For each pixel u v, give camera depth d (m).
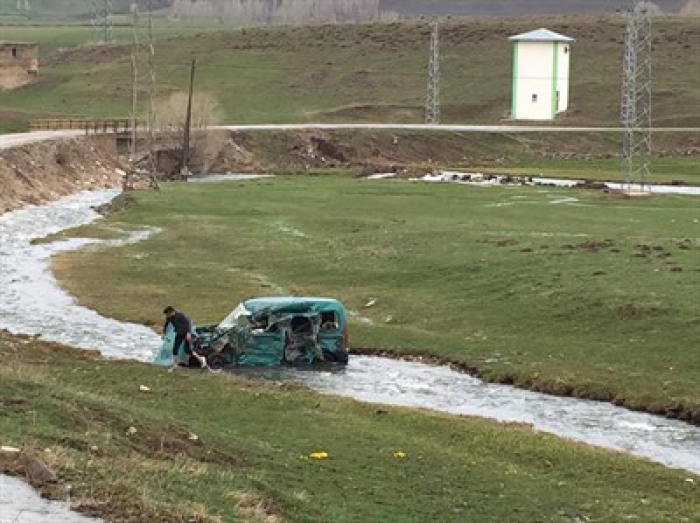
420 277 53.78
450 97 163.00
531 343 42.78
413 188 94.69
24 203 83.69
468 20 199.38
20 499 19.67
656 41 178.38
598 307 45.22
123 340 44.75
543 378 38.81
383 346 43.69
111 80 166.00
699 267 50.53
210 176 110.00
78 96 159.88
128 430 26.91
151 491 20.94
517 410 36.09
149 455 25.00
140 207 81.31
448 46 180.88
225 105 158.88
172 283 55.69
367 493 25.62
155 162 109.75
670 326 42.34
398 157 127.00
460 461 29.30
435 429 32.41
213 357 41.00
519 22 192.12
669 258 52.72
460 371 41.03
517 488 27.25
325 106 160.25
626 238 60.00
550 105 153.25
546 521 24.86
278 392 35.78
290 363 41.59
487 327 45.72
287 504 23.14
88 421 26.81
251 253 62.69
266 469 26.42
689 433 33.91
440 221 71.19
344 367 41.50
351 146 126.44
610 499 26.84
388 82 168.75
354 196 88.25
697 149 133.00
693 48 175.50
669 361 39.50
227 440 28.58
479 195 88.69
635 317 43.72
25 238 69.88
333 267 57.34
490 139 134.38
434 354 42.56
